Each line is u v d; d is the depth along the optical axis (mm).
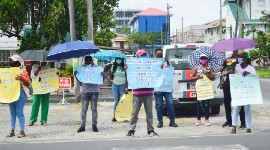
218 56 11648
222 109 16266
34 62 12211
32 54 12352
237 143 8688
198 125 11617
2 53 32594
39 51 12523
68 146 8766
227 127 11172
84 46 10773
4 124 12711
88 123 12555
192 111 15727
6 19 23312
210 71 11352
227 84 11078
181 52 13711
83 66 10828
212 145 8516
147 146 8523
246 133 10031
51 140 9625
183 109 16328
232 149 8078
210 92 11359
